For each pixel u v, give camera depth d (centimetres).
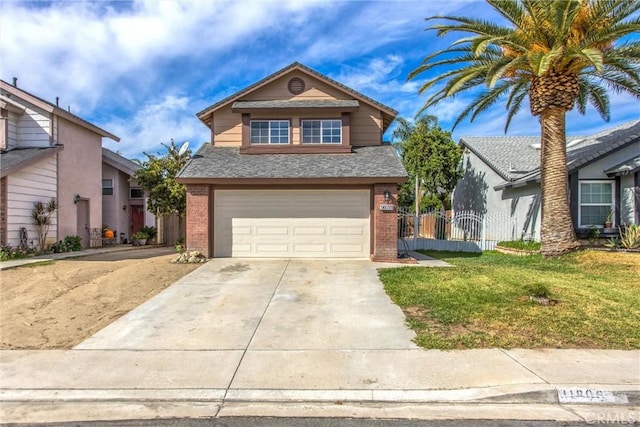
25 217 1460
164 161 1914
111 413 389
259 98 1493
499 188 1825
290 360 501
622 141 1409
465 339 554
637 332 568
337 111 1426
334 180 1222
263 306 746
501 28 1182
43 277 998
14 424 371
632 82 1238
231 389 427
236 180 1221
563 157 1231
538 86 1238
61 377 457
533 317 630
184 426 366
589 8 1117
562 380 430
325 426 364
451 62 1300
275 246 1284
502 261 1248
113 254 1522
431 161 2166
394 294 800
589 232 1364
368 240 1281
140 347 550
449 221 1878
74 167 1759
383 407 399
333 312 703
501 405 402
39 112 1606
